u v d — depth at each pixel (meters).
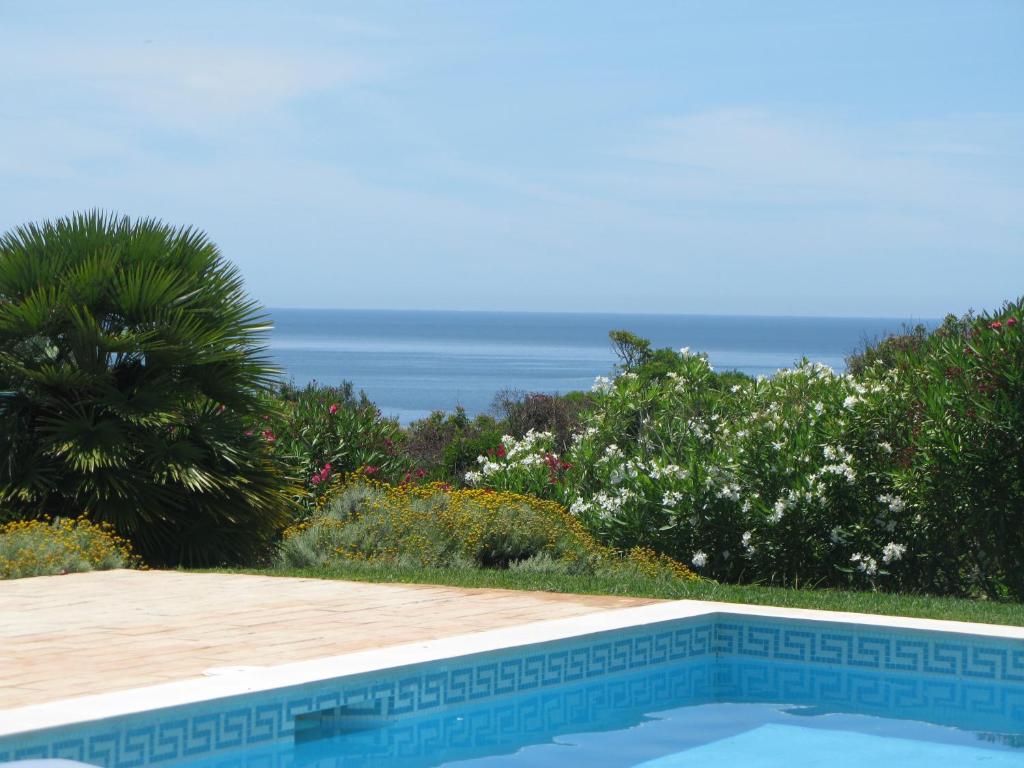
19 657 6.59
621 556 13.66
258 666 6.42
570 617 8.24
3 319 12.34
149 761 5.33
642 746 6.41
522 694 7.16
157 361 12.92
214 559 12.93
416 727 6.52
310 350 178.50
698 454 14.20
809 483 12.62
